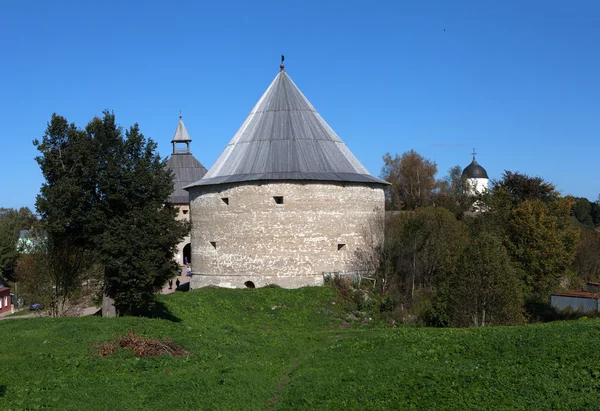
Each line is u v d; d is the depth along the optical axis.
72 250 29.09
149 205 24.94
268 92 40.25
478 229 45.03
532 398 13.47
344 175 36.53
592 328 18.72
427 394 14.30
